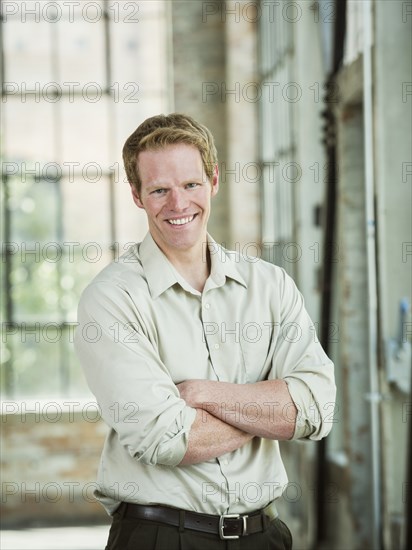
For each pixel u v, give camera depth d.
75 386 11.64
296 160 7.11
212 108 9.96
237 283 2.27
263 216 9.59
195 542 2.13
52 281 11.59
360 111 5.95
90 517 9.33
